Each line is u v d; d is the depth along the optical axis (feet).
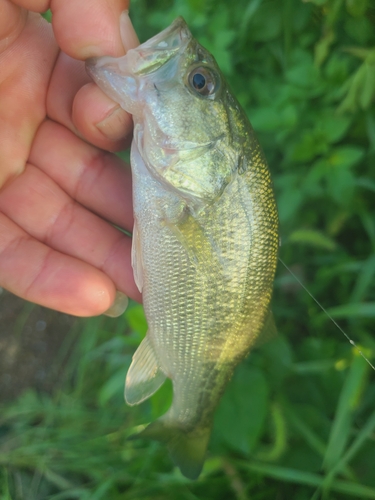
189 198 0.40
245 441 0.53
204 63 0.39
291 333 0.67
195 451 0.45
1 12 0.41
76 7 0.38
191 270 0.40
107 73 0.38
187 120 0.39
